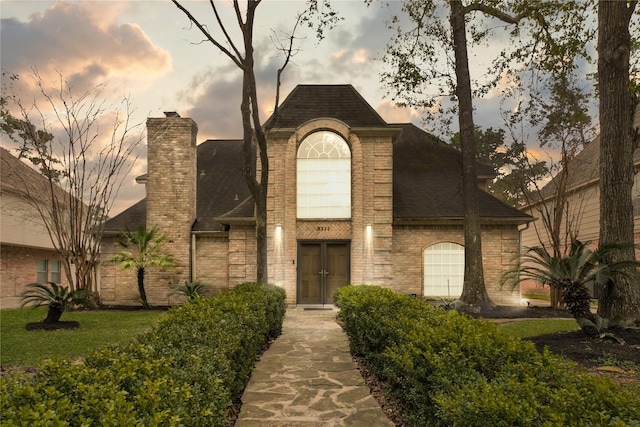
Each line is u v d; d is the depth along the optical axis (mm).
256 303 8727
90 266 19500
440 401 3146
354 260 18672
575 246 9094
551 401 2682
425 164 22078
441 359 3904
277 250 18719
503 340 4301
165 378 2906
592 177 22844
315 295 19031
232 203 22125
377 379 6996
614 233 9852
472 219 16250
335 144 19328
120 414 2244
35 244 25469
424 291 19281
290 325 13844
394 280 19344
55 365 3002
